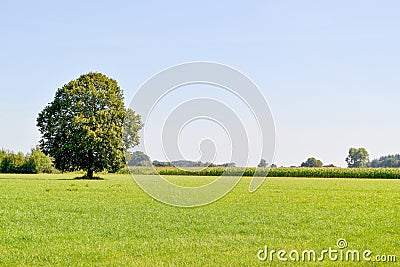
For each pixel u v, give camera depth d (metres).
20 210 25.44
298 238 18.11
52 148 63.00
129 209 26.50
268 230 19.78
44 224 20.92
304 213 25.42
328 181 65.44
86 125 62.84
